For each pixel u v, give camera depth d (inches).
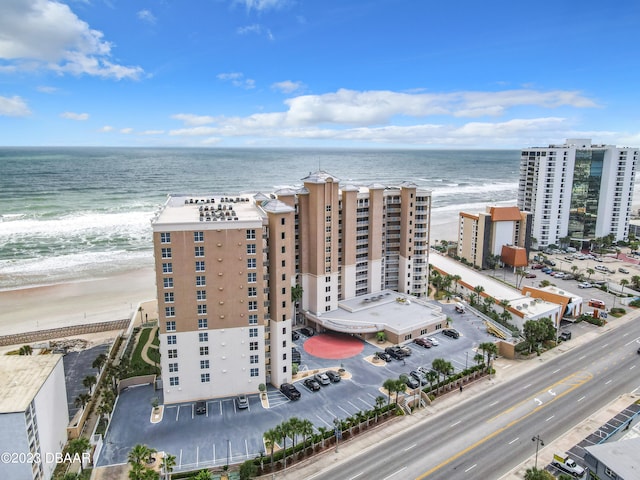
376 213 5142.7
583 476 2662.4
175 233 3243.1
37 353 4330.7
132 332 4736.7
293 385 3713.1
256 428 3147.1
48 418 2738.7
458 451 2913.4
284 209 3496.6
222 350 3479.3
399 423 3223.4
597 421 3243.1
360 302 5068.9
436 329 4756.4
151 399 3521.2
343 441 3004.4
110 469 2738.7
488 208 7377.0
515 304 4950.8
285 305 3612.2
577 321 5162.4
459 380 3715.6
